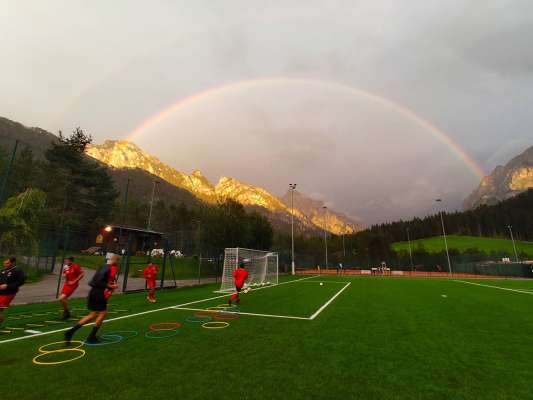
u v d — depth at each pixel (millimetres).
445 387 4523
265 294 17609
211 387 4438
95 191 53469
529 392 4371
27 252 24312
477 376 4969
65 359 5617
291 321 9391
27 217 25141
